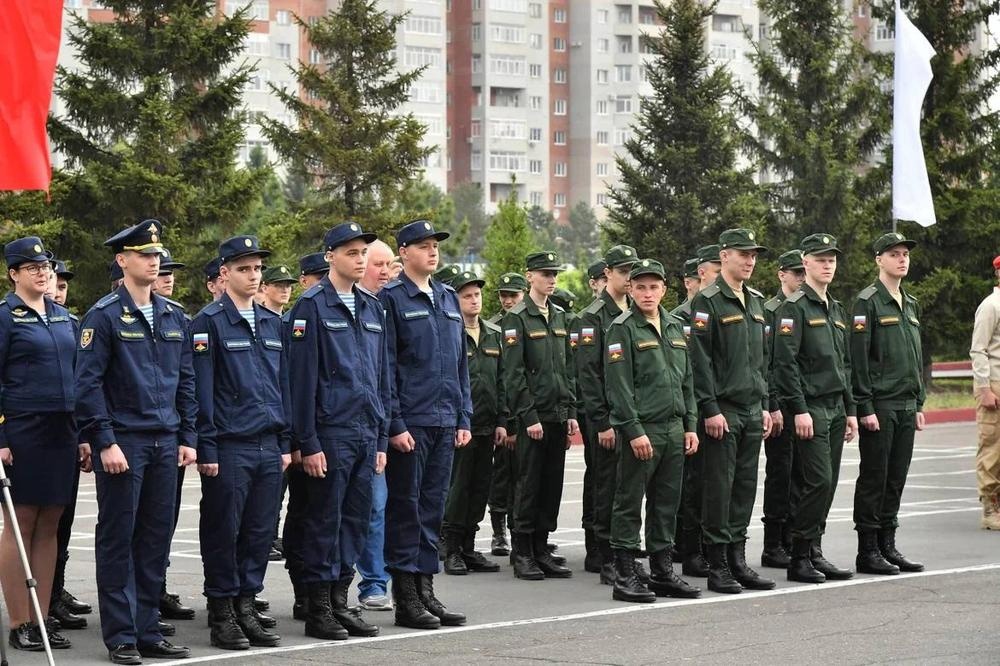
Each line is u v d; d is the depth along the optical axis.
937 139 45.12
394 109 42.12
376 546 13.08
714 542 13.48
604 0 124.00
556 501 15.09
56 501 11.34
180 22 35.31
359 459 11.80
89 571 15.29
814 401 14.03
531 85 123.00
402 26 110.12
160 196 34.41
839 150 45.53
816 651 10.59
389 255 13.13
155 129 34.78
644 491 13.15
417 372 12.30
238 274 11.55
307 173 40.84
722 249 13.81
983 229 44.50
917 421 14.73
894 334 14.55
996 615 11.98
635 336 13.05
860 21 85.56
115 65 35.19
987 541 16.62
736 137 44.41
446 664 10.39
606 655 10.59
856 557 14.93
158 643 10.88
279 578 14.78
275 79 98.88
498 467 16.47
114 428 10.75
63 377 11.44
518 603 13.08
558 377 15.08
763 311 14.18
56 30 11.64
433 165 112.25
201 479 11.36
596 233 117.00
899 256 14.77
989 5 44.97
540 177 123.62
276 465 11.59
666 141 44.31
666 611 12.45
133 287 10.97
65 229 34.28
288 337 11.94
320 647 11.17
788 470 14.89
